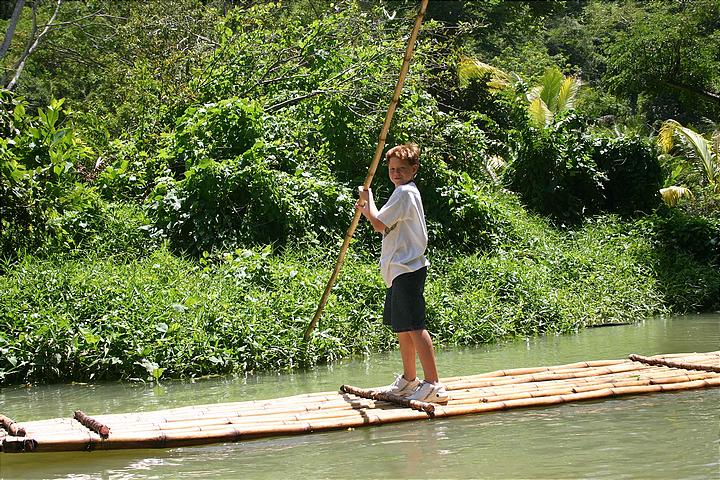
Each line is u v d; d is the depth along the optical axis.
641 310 12.74
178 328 8.26
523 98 18.89
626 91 26.44
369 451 4.76
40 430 5.01
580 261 13.81
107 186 12.45
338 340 8.86
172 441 4.96
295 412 5.59
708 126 31.73
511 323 10.82
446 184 13.77
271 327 8.69
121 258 10.56
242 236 11.28
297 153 13.23
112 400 6.77
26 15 29.98
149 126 14.02
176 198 11.45
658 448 4.63
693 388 6.45
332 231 12.14
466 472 4.25
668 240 16.05
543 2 36.19
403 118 13.90
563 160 17.44
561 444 4.79
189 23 20.05
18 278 8.80
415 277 5.73
